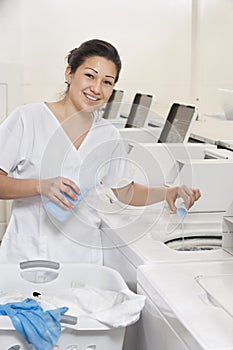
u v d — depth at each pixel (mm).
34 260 1939
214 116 2730
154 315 1574
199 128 3363
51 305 1677
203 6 3846
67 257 2164
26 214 2168
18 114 2172
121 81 4078
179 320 1351
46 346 1474
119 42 4070
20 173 2207
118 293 1643
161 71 4090
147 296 1640
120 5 4047
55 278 1946
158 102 4082
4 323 1480
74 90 2113
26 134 2156
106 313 1516
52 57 3971
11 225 2201
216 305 1427
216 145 2873
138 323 1768
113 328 1520
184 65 4043
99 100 2107
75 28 4000
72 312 1645
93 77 2086
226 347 1212
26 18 3934
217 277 1590
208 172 2297
